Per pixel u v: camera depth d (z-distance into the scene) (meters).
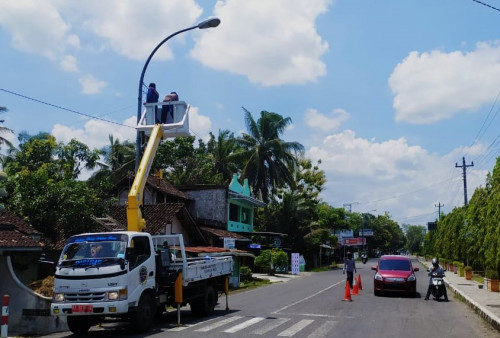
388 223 129.50
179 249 14.63
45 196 20.42
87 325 12.17
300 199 53.75
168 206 26.56
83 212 20.70
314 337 11.08
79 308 10.94
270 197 50.53
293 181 49.47
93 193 22.70
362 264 68.50
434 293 20.56
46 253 19.83
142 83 16.16
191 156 48.69
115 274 11.12
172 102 15.00
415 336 11.62
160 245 14.75
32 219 20.11
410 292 21.50
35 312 12.52
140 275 11.87
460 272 35.97
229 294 23.38
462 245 40.97
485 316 15.00
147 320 12.05
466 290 23.70
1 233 13.37
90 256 11.47
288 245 49.97
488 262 23.95
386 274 21.64
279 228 49.78
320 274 42.62
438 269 20.83
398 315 15.41
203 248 20.23
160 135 14.70
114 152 42.09
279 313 15.61
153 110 15.09
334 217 66.50
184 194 34.53
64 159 30.91
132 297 11.41
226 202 34.94
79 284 11.08
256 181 47.38
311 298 20.81
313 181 56.22
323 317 14.61
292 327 12.52
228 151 50.31
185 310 16.98
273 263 39.56
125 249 11.52
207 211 35.03
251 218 41.78
